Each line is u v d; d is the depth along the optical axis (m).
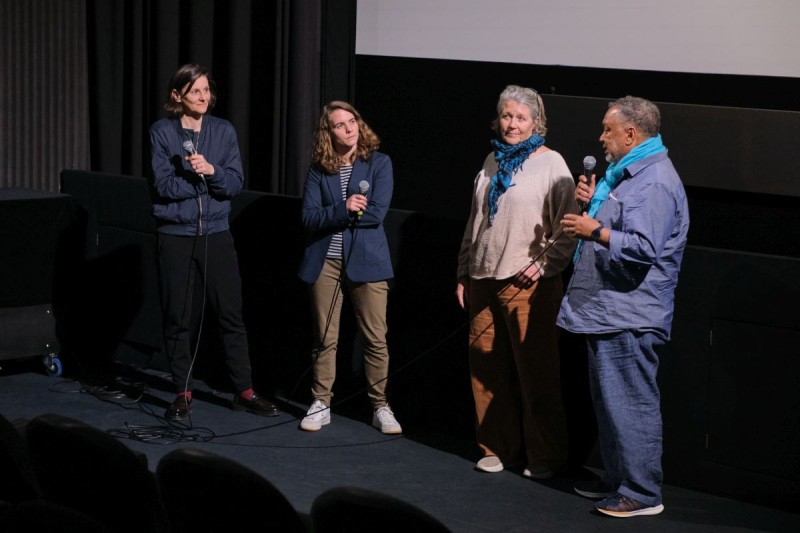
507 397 4.03
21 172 6.22
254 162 6.32
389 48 6.50
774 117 4.77
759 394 3.65
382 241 4.32
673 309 3.63
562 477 3.95
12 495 2.82
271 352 4.89
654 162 3.46
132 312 5.26
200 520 2.38
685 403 3.81
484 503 3.70
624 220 3.44
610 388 3.54
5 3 6.06
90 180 5.25
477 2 6.19
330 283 4.36
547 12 5.97
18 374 5.19
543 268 3.81
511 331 3.88
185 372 4.61
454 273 4.30
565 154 5.19
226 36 6.19
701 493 3.81
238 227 4.91
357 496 2.10
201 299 5.04
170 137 4.46
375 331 4.36
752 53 5.37
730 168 4.91
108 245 5.25
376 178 4.29
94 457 2.52
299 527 2.30
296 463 4.07
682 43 5.57
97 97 6.21
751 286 3.63
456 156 6.65
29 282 5.04
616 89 6.00
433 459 4.12
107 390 4.96
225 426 4.50
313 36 6.12
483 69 6.44
